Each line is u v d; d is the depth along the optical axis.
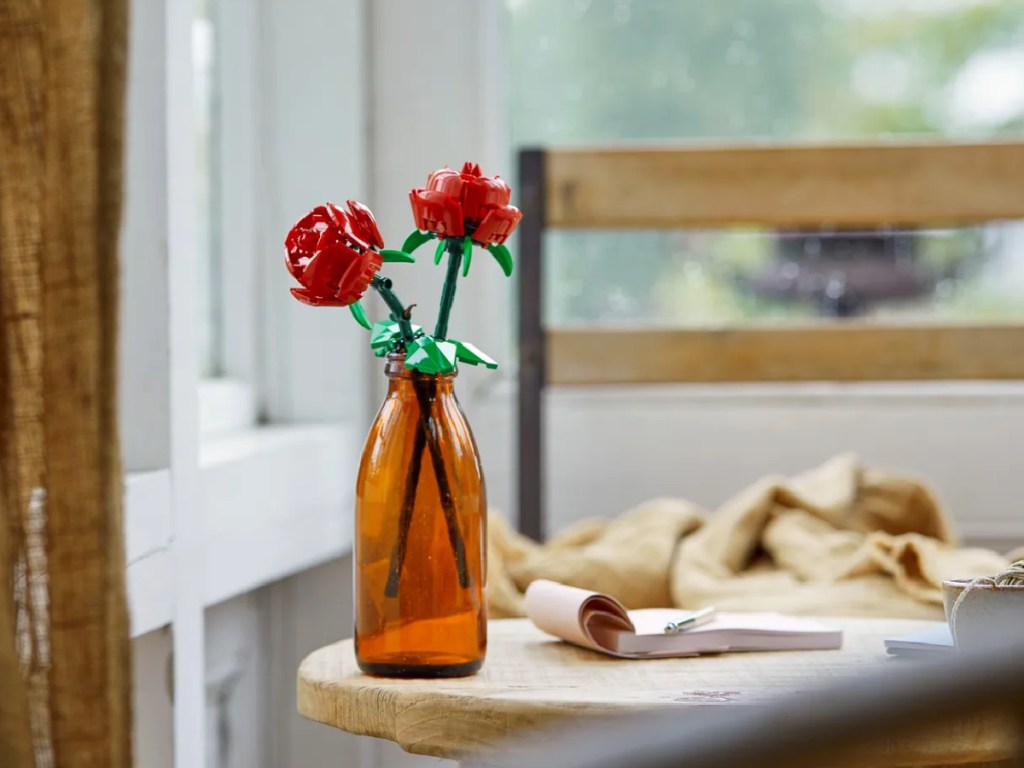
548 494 2.54
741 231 2.60
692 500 2.52
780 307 2.60
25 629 1.54
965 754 1.42
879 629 1.78
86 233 1.53
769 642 1.70
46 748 1.54
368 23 2.45
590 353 2.39
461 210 1.64
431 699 1.55
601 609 1.70
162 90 1.90
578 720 1.52
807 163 2.37
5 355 1.55
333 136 2.39
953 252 2.57
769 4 2.61
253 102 2.38
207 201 2.36
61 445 1.53
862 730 1.06
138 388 1.90
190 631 1.94
